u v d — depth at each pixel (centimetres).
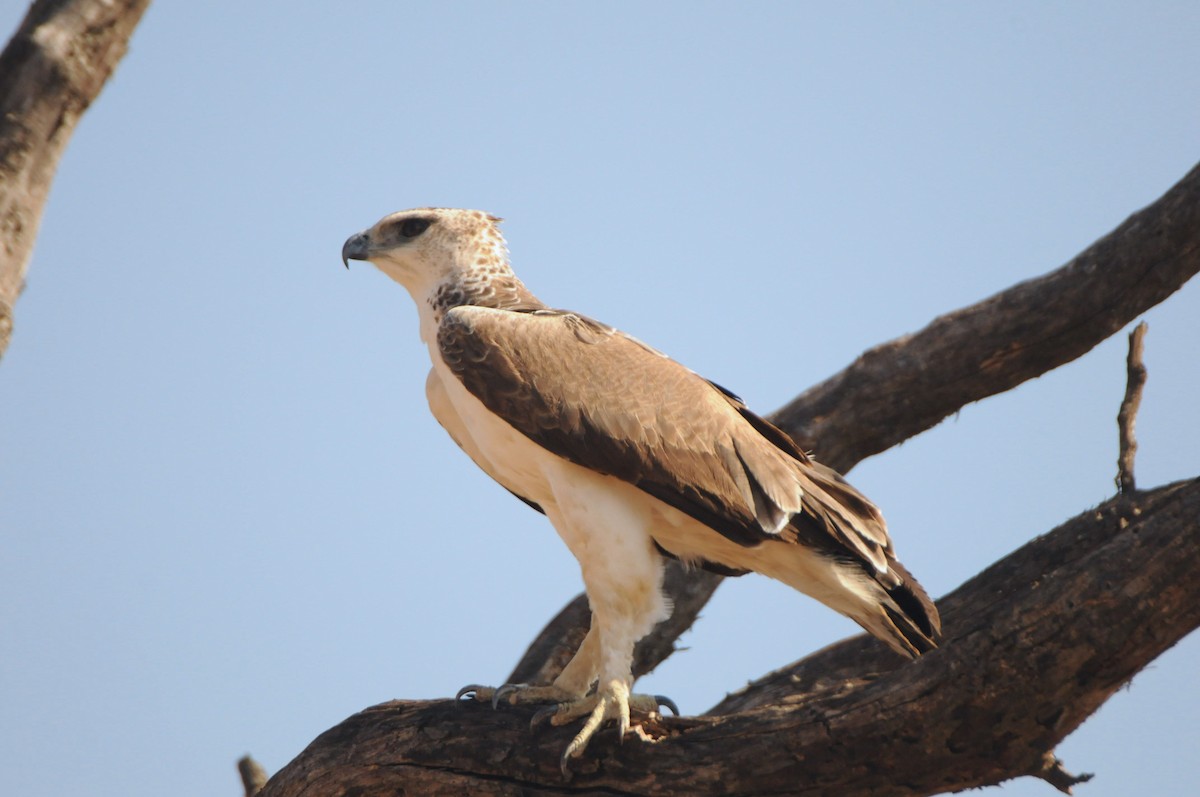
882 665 1332
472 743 1080
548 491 1268
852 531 1151
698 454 1166
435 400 1333
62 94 974
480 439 1252
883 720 950
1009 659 911
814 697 1016
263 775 1466
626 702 1070
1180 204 1533
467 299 1323
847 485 1209
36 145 965
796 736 980
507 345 1210
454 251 1345
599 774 1041
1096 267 1584
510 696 1165
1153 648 895
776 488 1158
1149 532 894
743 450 1177
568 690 1173
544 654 1636
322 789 1109
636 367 1202
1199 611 884
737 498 1161
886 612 1170
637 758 1036
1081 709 926
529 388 1190
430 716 1119
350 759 1108
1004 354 1638
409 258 1357
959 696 927
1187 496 898
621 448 1164
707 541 1223
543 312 1266
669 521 1212
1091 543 1239
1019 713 924
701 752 1014
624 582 1164
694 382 1213
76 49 978
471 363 1214
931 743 947
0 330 943
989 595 1250
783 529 1154
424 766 1082
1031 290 1625
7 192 950
